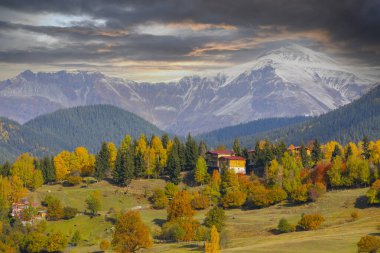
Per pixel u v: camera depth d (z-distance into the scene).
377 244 159.50
